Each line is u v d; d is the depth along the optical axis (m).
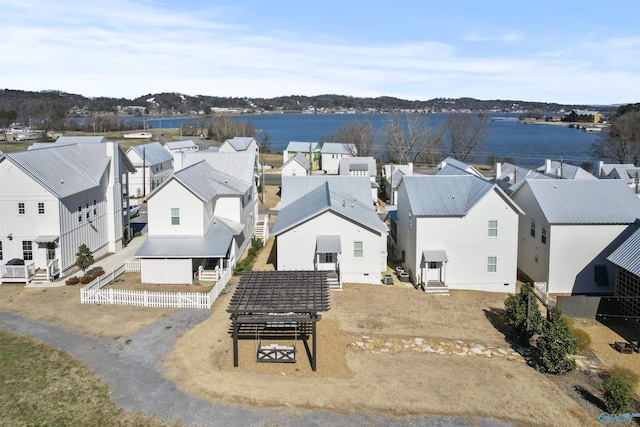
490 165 119.19
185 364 23.97
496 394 22.27
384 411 20.73
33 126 173.88
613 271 36.53
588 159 131.75
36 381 22.30
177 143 96.75
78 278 35.19
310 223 36.84
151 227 37.94
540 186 39.19
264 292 25.67
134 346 25.67
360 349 26.16
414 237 37.50
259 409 20.67
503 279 37.31
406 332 28.64
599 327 31.14
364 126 165.62
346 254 37.19
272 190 80.12
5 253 36.25
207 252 35.81
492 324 30.44
